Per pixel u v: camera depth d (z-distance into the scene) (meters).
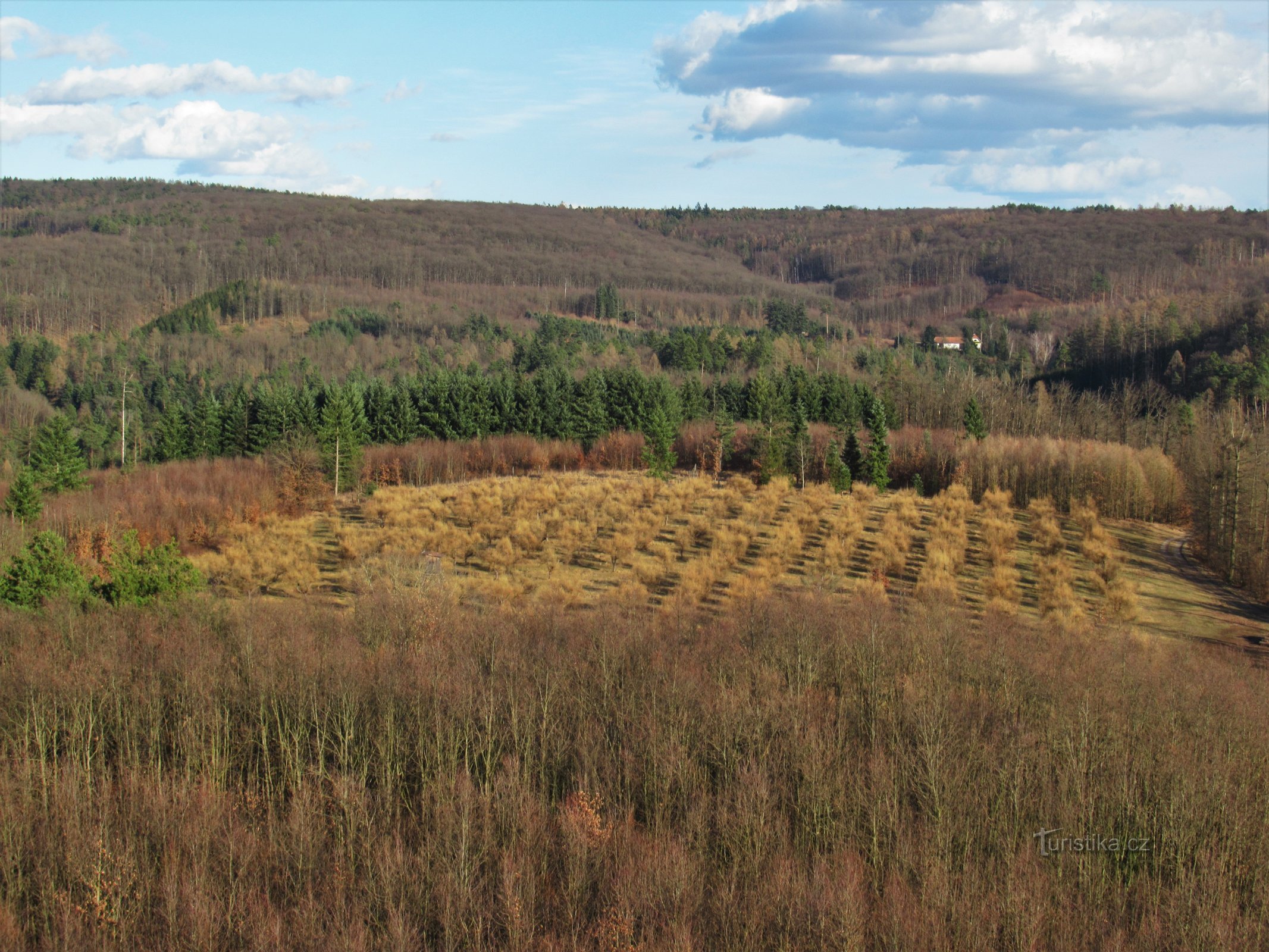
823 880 32.03
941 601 63.53
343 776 38.28
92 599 49.22
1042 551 82.75
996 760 40.00
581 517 87.31
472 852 34.38
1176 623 68.06
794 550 78.38
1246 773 39.34
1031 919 30.69
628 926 30.55
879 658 50.44
